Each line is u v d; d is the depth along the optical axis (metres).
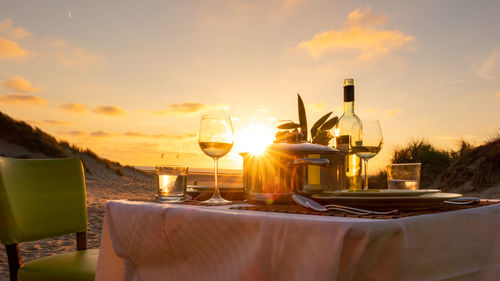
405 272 0.77
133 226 1.13
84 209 2.23
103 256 1.26
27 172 2.02
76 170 2.24
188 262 0.98
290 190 1.19
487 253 0.98
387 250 0.73
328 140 1.56
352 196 1.02
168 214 1.01
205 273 0.92
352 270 0.70
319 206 0.98
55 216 2.09
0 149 20.61
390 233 0.72
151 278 1.09
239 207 1.09
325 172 1.25
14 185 1.93
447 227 0.87
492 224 1.00
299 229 0.74
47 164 2.14
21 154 20.75
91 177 20.84
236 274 0.83
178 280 1.00
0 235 1.77
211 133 1.34
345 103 1.51
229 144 1.35
